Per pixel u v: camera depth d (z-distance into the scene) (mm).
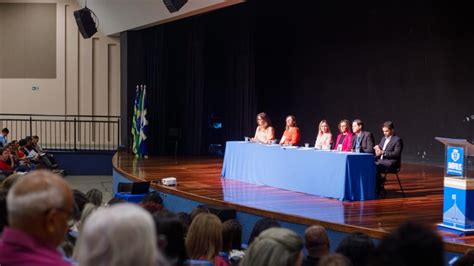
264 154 9305
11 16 16797
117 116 16312
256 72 14305
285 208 7148
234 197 8016
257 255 2229
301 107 14672
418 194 8438
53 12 16797
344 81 13719
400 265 1389
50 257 1709
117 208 1513
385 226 6070
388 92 12906
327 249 3641
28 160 12344
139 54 14789
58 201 1738
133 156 14055
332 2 13750
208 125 14711
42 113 16828
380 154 8227
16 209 1717
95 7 14758
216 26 14531
